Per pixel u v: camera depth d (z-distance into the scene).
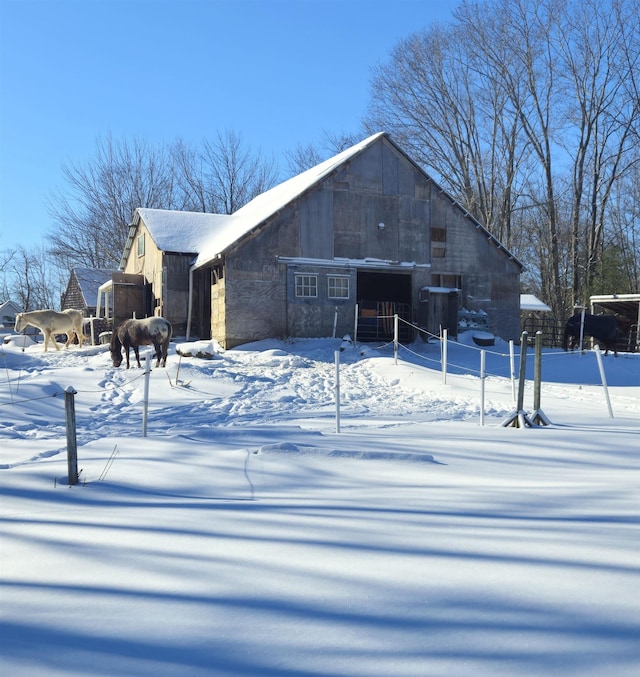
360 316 25.50
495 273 25.98
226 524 4.10
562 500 4.67
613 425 9.91
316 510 4.46
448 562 3.14
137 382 15.48
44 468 6.32
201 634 2.40
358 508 4.51
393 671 2.07
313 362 19.83
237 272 22.06
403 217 24.52
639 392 15.66
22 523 4.33
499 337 25.83
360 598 2.70
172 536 3.84
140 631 2.45
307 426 10.02
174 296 24.64
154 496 5.25
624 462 6.75
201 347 20.19
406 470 6.22
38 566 3.37
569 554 3.19
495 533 3.67
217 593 2.83
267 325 22.41
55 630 2.49
